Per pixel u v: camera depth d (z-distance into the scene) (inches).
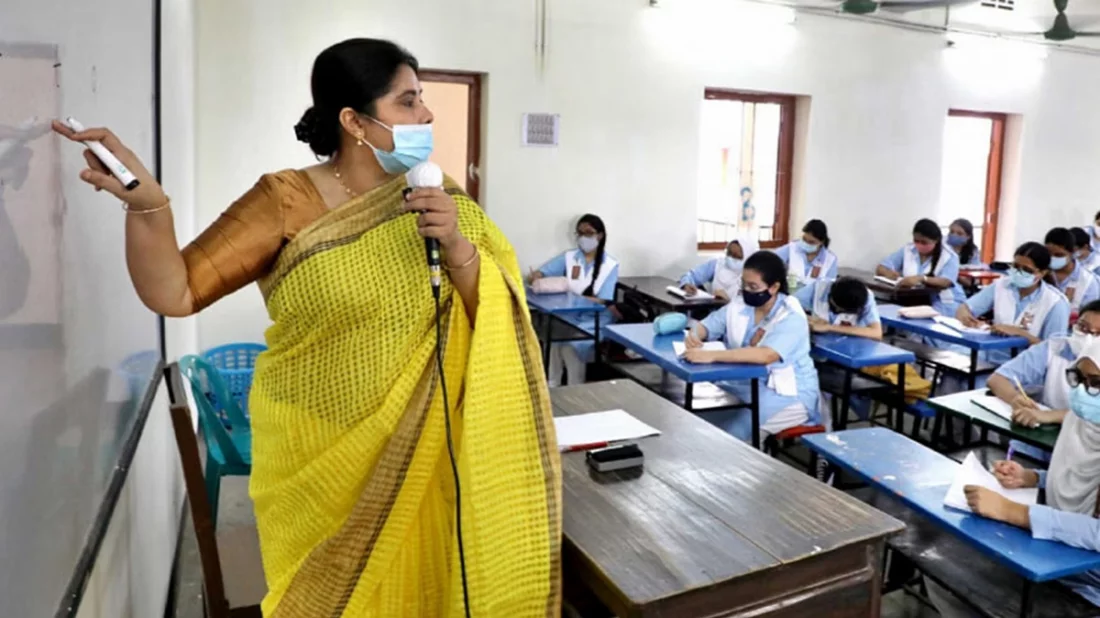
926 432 166.1
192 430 68.4
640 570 51.5
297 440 47.5
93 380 51.2
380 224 46.5
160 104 91.0
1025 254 166.7
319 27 182.5
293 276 45.6
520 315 50.7
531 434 51.2
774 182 247.6
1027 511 75.4
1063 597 76.7
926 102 258.1
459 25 195.2
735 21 225.3
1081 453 83.4
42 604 39.3
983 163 285.7
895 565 95.7
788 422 140.6
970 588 77.4
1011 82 272.7
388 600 49.9
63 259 43.7
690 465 68.9
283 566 50.1
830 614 55.8
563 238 214.7
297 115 182.4
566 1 205.2
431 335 47.4
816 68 238.8
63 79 43.9
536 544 51.3
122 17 63.7
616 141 216.4
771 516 59.4
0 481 32.9
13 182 35.2
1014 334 160.2
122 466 60.9
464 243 46.8
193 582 107.0
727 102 236.4
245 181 180.5
